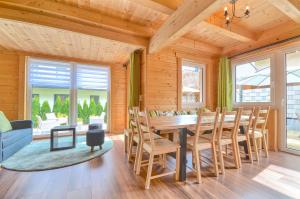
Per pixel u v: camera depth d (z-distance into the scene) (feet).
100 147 10.81
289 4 6.63
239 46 13.16
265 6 8.42
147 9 8.69
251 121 8.54
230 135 8.24
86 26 9.45
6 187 6.00
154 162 8.27
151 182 6.43
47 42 11.59
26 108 13.83
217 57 15.26
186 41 12.44
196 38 12.57
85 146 11.45
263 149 10.27
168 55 13.02
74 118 15.78
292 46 10.12
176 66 13.41
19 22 8.09
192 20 7.22
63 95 15.52
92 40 11.10
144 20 9.82
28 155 9.43
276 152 10.26
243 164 8.25
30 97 14.11
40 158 8.92
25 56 13.70
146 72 11.98
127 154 9.84
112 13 9.06
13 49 13.17
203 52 14.17
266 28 10.74
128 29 10.00
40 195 5.49
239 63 13.47
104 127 17.42
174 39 9.14
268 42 11.23
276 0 6.41
